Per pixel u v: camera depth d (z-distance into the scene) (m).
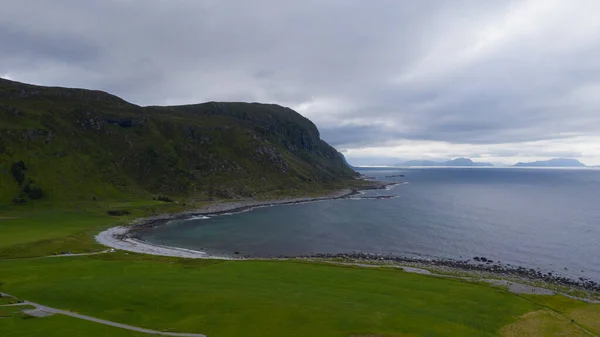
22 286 56.88
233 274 68.62
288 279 65.81
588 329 50.09
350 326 44.84
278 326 44.12
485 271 87.19
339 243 121.81
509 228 149.50
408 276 72.38
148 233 134.12
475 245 119.44
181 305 49.88
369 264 89.56
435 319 48.97
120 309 48.09
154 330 42.00
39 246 95.75
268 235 133.50
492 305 56.19
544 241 125.50
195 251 107.12
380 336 42.66
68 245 100.38
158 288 56.72
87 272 68.31
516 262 99.19
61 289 54.97
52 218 142.50
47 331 39.59
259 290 57.75
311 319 46.41
